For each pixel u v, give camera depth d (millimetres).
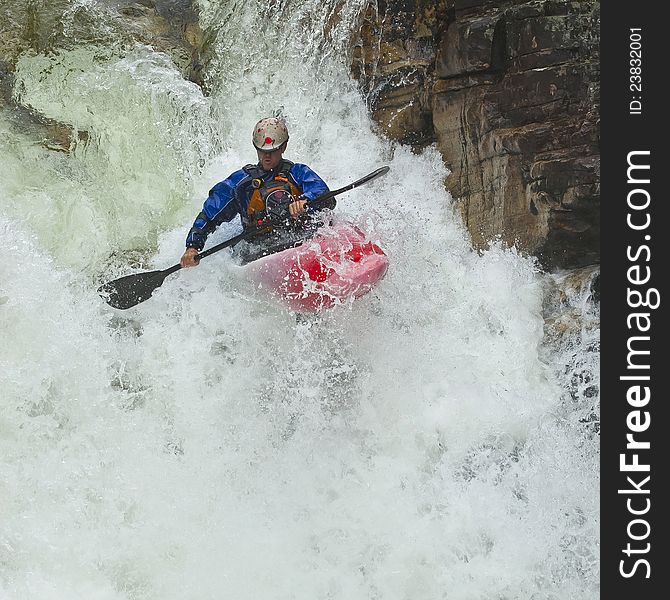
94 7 21422
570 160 17266
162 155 19750
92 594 12977
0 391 14609
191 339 15680
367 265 15414
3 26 20812
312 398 15391
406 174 19031
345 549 13688
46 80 20328
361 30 19781
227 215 15695
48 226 18250
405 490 14570
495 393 15828
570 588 13711
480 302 17109
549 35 17500
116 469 14312
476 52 18078
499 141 17859
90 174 19266
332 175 19125
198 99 20250
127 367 15398
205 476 14414
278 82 20375
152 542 13562
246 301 15844
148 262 17734
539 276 17688
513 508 14391
